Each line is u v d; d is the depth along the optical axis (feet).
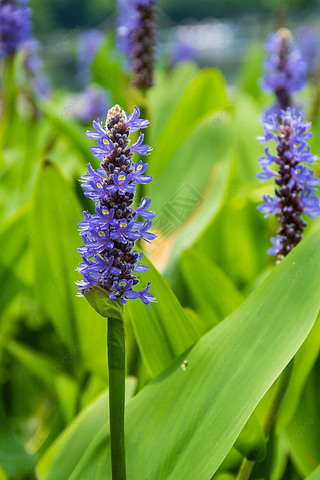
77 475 2.56
